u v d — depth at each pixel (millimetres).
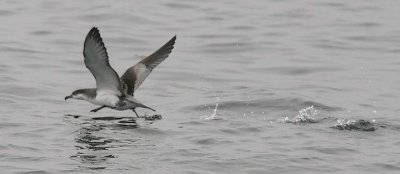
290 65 22844
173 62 22844
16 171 12914
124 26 27000
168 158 13805
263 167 13422
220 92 19688
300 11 29891
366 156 14164
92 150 14242
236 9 29938
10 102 17984
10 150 14125
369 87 20594
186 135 15406
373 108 18203
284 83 20875
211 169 13281
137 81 15461
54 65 21969
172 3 30375
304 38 26141
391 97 19531
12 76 20328
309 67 22656
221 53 24219
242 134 15602
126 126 16078
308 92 19750
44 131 15539
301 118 16953
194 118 16938
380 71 22391
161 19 28109
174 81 20875
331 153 14312
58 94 19016
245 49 24672
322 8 30500
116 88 14961
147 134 15453
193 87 20328
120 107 15070
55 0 30203
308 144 14859
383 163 13758
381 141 15188
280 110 17797
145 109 17766
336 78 21531
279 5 30859
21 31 25672
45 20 27297
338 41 25797
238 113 17562
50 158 13703
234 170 13273
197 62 23031
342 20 28703
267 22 28172
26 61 22156
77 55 23250
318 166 13547
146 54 23875
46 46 24031
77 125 16094
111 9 28969
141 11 28953
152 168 13219
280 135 15523
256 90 19781
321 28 27500
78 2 29984
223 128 16000
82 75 21172
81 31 26188
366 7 30766
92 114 17156
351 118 17016
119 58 23281
